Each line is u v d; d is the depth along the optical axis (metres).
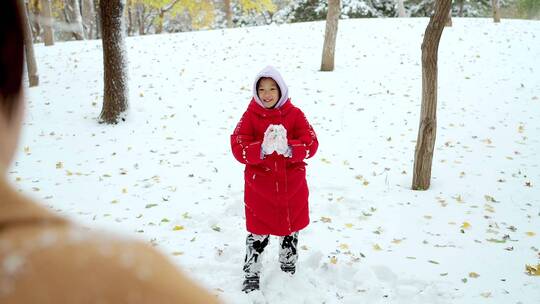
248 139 3.61
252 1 24.66
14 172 7.03
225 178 6.67
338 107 10.64
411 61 14.12
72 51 15.78
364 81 12.49
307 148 3.54
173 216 5.38
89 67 13.78
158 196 6.02
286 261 3.99
